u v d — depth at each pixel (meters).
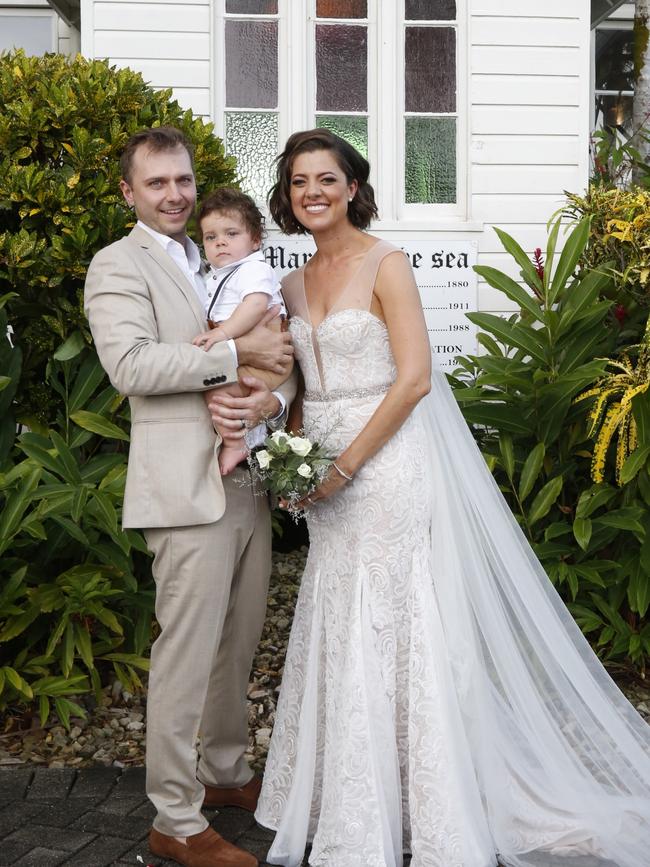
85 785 3.31
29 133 4.23
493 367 4.40
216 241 3.01
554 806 2.95
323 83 5.74
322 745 2.99
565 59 5.76
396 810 2.85
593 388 4.37
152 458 2.80
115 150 4.30
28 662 3.80
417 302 2.93
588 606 4.41
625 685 4.27
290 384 3.07
